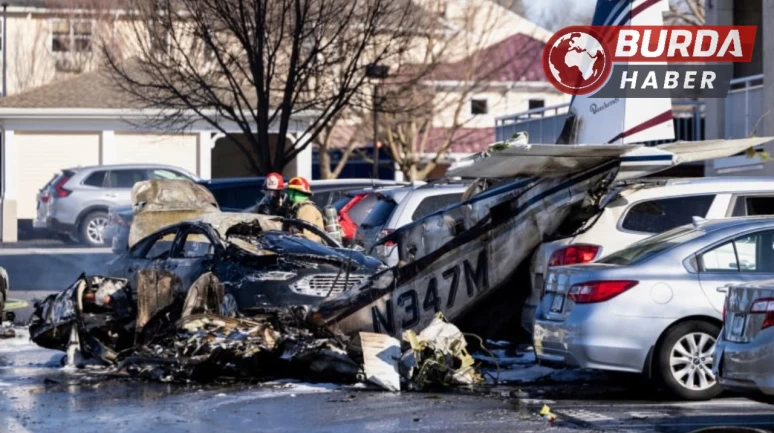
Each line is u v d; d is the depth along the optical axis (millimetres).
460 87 96438
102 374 23312
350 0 52656
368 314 23062
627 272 19688
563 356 19969
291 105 48594
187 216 35062
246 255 26531
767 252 19922
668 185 23031
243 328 22766
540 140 54844
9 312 29812
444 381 21297
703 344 19547
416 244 23312
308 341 22625
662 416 18188
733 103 43812
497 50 101562
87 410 19125
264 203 31984
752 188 22953
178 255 28250
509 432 16938
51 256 56438
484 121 102750
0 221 74188
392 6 55750
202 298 23844
